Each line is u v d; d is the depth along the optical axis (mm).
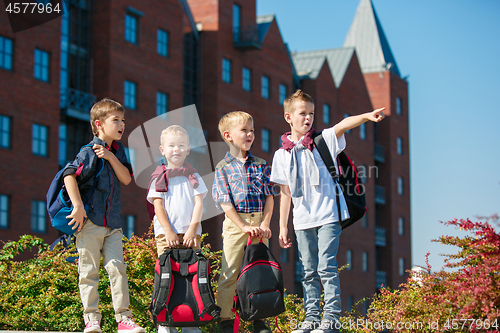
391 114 54656
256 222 5832
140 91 32375
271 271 5645
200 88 37938
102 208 5512
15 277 7973
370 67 55906
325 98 46438
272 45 42906
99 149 5527
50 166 27094
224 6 38781
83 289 5402
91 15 31297
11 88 25766
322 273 5582
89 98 30016
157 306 5340
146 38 33156
